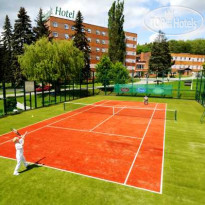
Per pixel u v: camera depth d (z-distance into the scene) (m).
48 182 7.76
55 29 53.84
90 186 7.47
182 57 75.88
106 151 10.81
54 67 29.78
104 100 30.91
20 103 28.12
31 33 41.56
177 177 8.09
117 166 9.08
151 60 59.47
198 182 7.71
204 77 26.58
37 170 8.73
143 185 7.52
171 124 16.39
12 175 8.30
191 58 76.56
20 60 31.28
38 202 6.55
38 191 7.16
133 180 7.88
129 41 70.69
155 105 26.19
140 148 11.22
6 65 48.72
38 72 29.88
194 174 8.34
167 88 33.09
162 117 19.00
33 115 20.03
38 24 40.56
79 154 10.43
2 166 9.14
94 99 31.95
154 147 11.36
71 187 7.41
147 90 34.38
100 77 38.12
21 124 16.58
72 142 12.20
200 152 10.65
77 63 33.16
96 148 11.24
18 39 40.56
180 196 6.84
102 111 22.17
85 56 43.50
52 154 10.44
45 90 39.62
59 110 22.72
